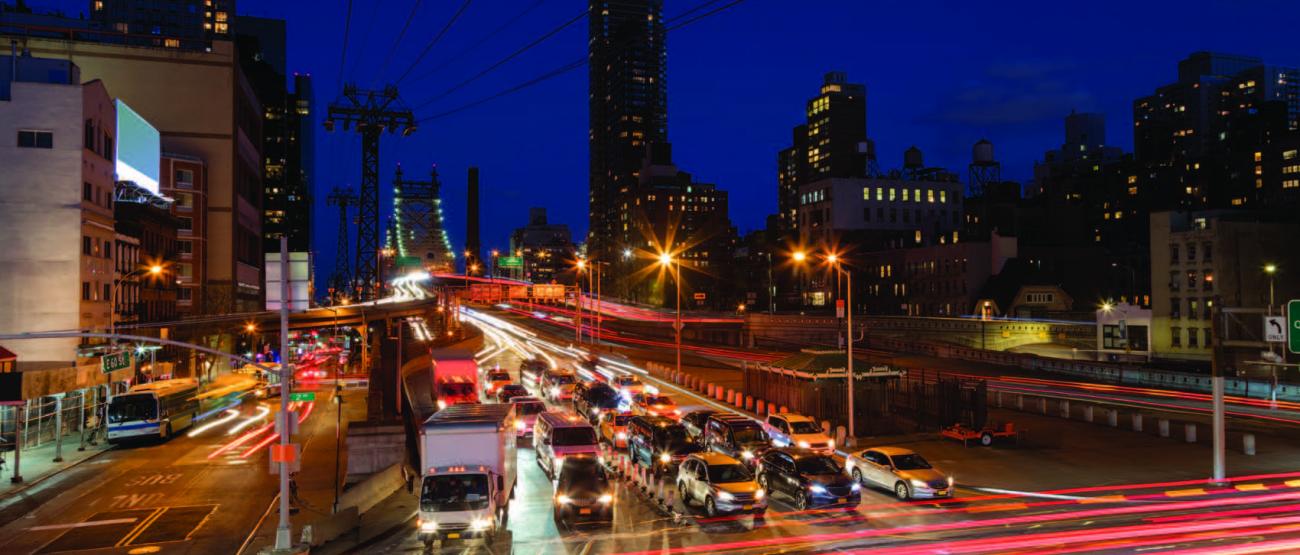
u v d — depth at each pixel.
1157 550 19.22
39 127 53.06
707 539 21.52
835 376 39.91
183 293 88.56
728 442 31.36
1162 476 29.09
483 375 64.56
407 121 55.09
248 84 109.56
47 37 98.88
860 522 22.95
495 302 150.38
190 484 31.94
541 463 32.06
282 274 23.77
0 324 51.59
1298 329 26.48
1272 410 46.88
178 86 95.56
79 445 41.88
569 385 50.75
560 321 136.00
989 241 124.06
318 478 33.56
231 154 97.31
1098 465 31.12
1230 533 20.92
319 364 96.19
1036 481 28.44
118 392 55.38
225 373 90.25
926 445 35.50
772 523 23.12
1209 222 83.62
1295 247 82.44
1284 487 27.19
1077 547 19.66
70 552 22.86
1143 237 185.25
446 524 21.89
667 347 98.12
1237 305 80.12
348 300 137.62
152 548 23.16
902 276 135.75
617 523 23.64
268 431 46.72
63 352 52.16
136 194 68.31
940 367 72.06
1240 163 184.12
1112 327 89.56
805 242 158.25
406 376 55.31
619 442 35.09
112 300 59.22
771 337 104.25
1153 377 61.94
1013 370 69.62
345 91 53.47
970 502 25.39
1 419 39.75
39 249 52.50
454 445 24.02
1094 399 52.12
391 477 31.52
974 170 167.50
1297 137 168.38
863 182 151.25
